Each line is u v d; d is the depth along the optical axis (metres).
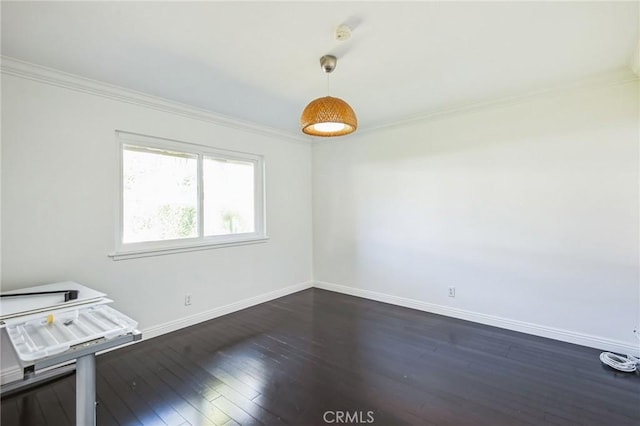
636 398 1.95
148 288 2.94
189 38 1.94
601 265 2.62
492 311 3.17
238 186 3.82
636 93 2.46
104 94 2.65
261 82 2.62
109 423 1.75
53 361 1.25
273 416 1.81
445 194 3.46
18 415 1.84
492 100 3.06
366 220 4.14
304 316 3.48
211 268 3.45
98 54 2.13
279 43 2.01
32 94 2.29
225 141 3.59
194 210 3.37
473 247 3.28
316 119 1.88
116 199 2.76
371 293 4.11
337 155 4.43
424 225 3.63
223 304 3.55
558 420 1.76
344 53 2.15
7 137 2.20
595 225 2.64
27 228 2.28
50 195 2.38
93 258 2.60
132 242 2.89
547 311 2.87
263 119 3.68
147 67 2.33
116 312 1.74
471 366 2.36
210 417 1.80
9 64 2.17
